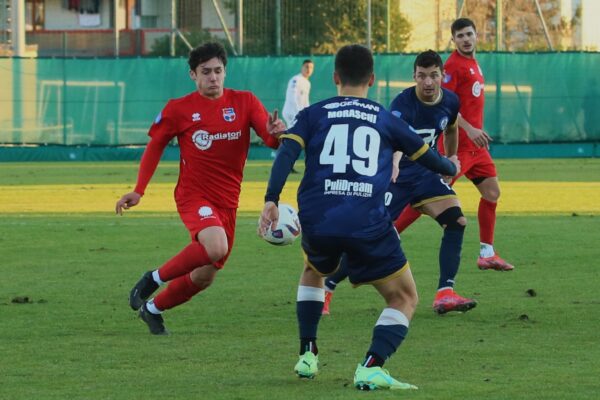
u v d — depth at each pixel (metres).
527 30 77.12
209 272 18.69
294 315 20.62
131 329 19.36
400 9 76.19
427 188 21.61
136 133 70.69
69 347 17.75
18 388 14.84
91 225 35.78
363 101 15.24
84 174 58.44
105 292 23.31
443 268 20.89
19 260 28.16
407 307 15.05
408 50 76.50
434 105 21.45
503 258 28.09
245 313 20.84
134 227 35.22
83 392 14.59
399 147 15.36
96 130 70.56
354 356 17.02
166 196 45.88
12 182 53.00
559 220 36.53
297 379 15.39
